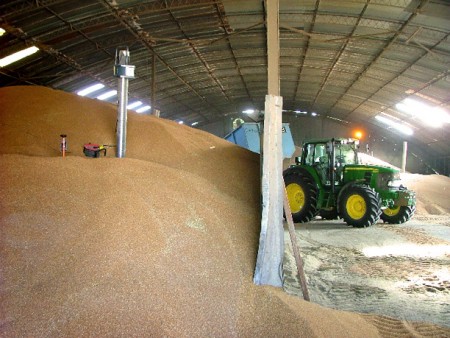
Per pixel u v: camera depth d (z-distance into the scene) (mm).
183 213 3734
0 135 5320
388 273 5039
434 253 6270
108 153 5355
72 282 2686
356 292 4254
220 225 3840
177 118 27797
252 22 13742
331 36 14312
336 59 16734
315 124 30078
